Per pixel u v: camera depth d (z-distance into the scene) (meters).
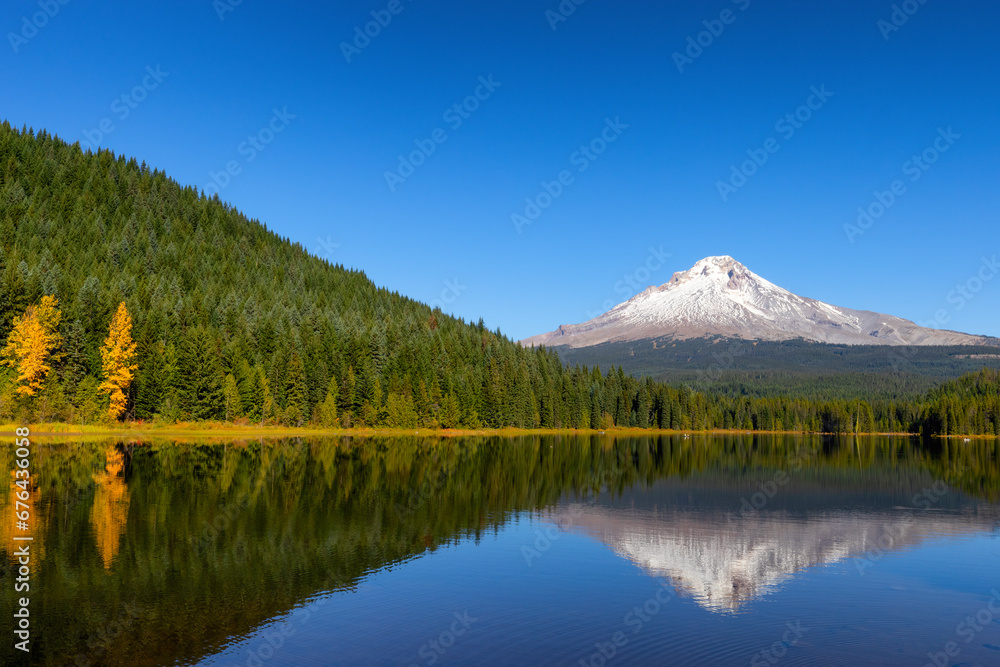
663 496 54.59
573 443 131.88
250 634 21.27
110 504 42.72
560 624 22.75
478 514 43.75
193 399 116.00
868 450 131.12
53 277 125.00
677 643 21.23
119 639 20.67
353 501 47.25
